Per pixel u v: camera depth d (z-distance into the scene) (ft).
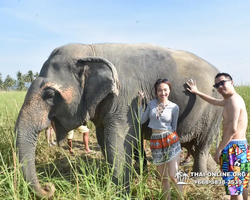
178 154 8.98
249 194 10.46
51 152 15.62
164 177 8.89
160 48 10.91
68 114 9.82
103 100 9.70
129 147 9.73
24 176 8.78
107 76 9.11
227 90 8.34
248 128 17.90
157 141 9.02
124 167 9.43
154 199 9.52
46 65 9.97
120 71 9.83
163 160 9.00
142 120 9.36
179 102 10.08
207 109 10.58
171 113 8.98
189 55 11.11
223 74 8.49
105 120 9.90
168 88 8.97
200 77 10.24
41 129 9.45
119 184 9.33
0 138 14.58
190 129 10.67
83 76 9.60
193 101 10.14
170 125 9.08
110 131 9.70
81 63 9.57
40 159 14.92
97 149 17.53
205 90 10.25
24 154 9.04
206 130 11.00
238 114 8.04
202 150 11.35
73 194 8.66
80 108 9.79
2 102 24.95
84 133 16.47
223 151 8.50
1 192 8.50
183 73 10.16
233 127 7.98
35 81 9.66
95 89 9.37
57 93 9.47
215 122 11.03
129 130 9.70
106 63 9.01
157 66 10.14
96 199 8.01
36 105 9.34
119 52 10.29
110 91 9.04
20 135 9.13
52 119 10.03
